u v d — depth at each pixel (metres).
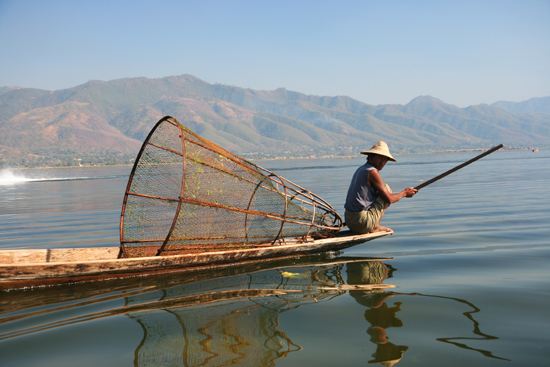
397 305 3.42
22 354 2.64
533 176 21.52
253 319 3.16
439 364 2.41
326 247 5.55
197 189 4.76
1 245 6.93
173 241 4.70
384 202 5.49
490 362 2.43
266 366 2.40
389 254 5.48
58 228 8.77
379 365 2.41
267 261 5.23
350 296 3.69
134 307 3.50
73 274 4.16
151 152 4.82
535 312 3.19
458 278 4.21
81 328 3.05
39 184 30.91
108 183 29.42
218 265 4.91
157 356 2.57
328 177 28.12
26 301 3.71
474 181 19.28
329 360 2.48
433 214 9.20
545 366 2.36
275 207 5.61
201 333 2.91
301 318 3.17
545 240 5.97
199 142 5.03
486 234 6.61
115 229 8.32
